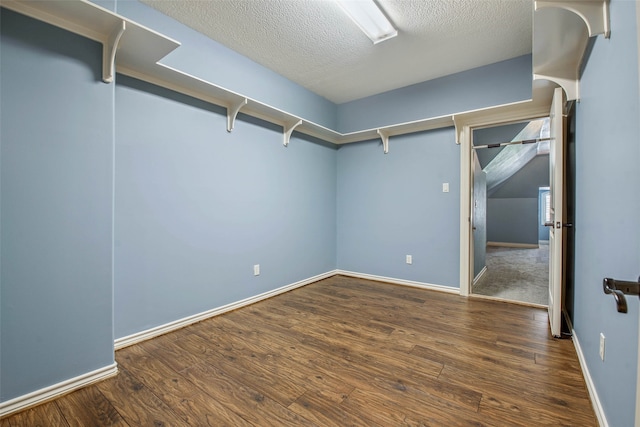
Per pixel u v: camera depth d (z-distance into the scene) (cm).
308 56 272
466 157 313
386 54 270
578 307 187
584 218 169
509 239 789
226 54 255
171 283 228
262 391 152
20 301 138
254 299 295
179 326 232
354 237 403
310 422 130
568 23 145
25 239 139
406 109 344
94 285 161
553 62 186
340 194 417
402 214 359
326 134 377
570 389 151
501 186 777
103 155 164
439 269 334
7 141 134
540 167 720
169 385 158
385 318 252
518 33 238
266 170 309
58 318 149
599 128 138
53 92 147
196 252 245
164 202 224
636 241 94
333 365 177
